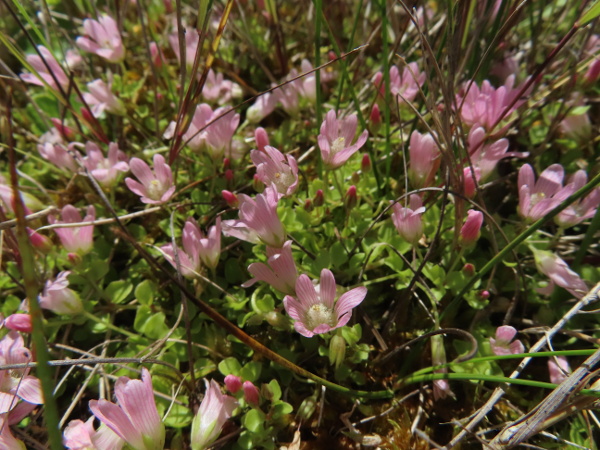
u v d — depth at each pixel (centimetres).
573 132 9
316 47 8
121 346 8
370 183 9
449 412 7
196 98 8
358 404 7
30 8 11
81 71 11
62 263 9
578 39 10
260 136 8
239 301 8
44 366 5
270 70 11
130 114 11
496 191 9
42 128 11
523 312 8
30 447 7
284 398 8
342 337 7
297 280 7
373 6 12
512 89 9
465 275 8
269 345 8
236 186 9
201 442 6
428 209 8
